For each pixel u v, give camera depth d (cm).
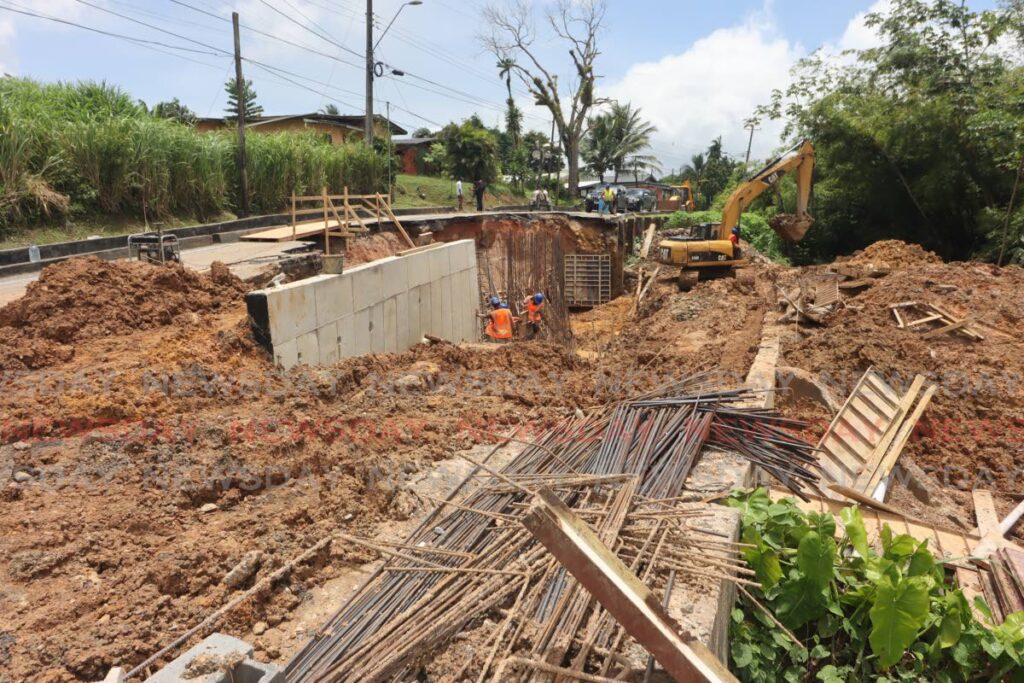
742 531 435
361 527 444
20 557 370
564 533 243
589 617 326
